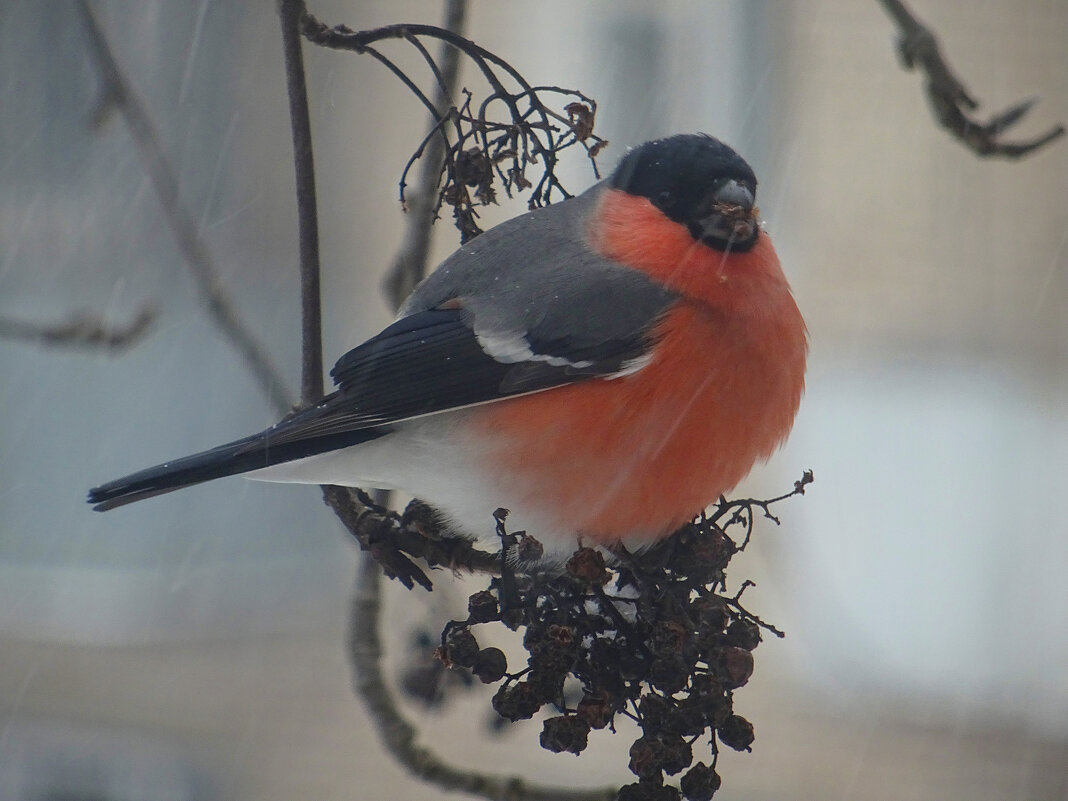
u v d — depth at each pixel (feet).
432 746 37.11
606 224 21.56
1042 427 43.47
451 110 19.20
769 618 39.58
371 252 46.34
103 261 44.52
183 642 42.91
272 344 45.42
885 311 45.34
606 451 20.20
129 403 44.68
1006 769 37.96
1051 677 39.50
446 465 20.70
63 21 44.52
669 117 45.75
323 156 46.37
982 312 45.21
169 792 39.22
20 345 44.80
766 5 45.21
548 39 45.73
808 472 18.44
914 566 41.32
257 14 45.93
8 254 44.47
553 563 20.72
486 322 20.92
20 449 44.52
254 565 44.21
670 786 16.07
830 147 45.62
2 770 39.68
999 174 45.42
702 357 20.24
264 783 38.47
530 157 19.63
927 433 43.68
